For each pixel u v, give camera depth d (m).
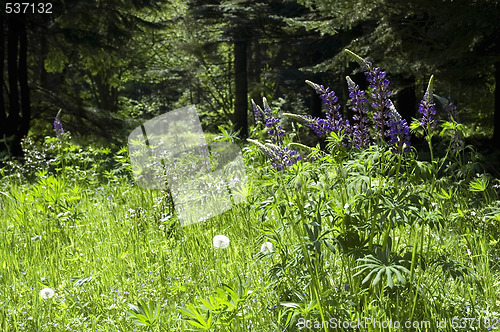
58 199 6.44
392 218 3.50
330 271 4.12
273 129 4.45
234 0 24.72
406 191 3.70
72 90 25.80
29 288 4.45
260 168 6.11
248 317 3.46
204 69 33.31
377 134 3.91
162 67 33.22
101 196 7.96
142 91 43.94
